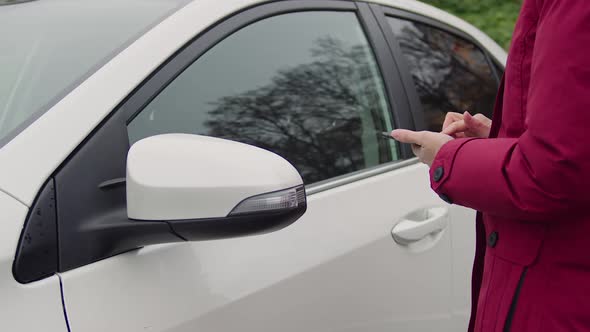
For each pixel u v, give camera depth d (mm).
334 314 1821
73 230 1357
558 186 1116
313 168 1968
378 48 2377
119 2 1894
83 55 1674
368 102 2264
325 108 2094
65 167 1384
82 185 1392
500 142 1239
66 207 1360
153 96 1593
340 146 2088
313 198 1893
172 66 1657
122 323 1368
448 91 2645
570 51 1080
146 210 1295
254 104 1872
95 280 1363
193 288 1504
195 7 1801
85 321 1324
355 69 2260
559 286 1221
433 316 2152
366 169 2143
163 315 1435
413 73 2490
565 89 1082
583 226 1195
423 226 2102
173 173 1290
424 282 2115
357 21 2355
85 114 1458
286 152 1912
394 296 2008
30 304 1275
